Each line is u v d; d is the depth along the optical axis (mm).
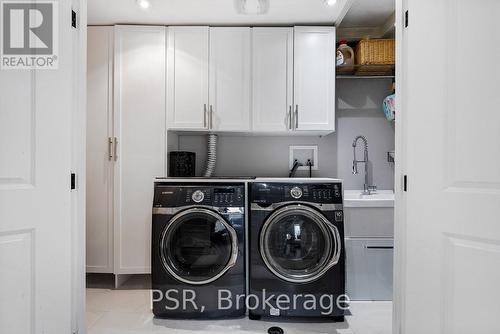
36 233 1244
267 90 2600
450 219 1207
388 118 2801
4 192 1169
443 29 1227
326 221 2080
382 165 2920
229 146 2961
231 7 2348
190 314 2111
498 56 1101
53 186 1290
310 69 2594
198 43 2586
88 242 2555
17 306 1198
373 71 2781
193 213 2113
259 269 2100
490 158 1115
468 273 1170
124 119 2555
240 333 1957
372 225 2363
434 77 1249
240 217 2123
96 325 2049
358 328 2027
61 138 1319
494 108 1107
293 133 2809
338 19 2531
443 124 1227
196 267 2156
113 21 2535
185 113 2586
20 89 1205
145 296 2488
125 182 2551
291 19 2533
